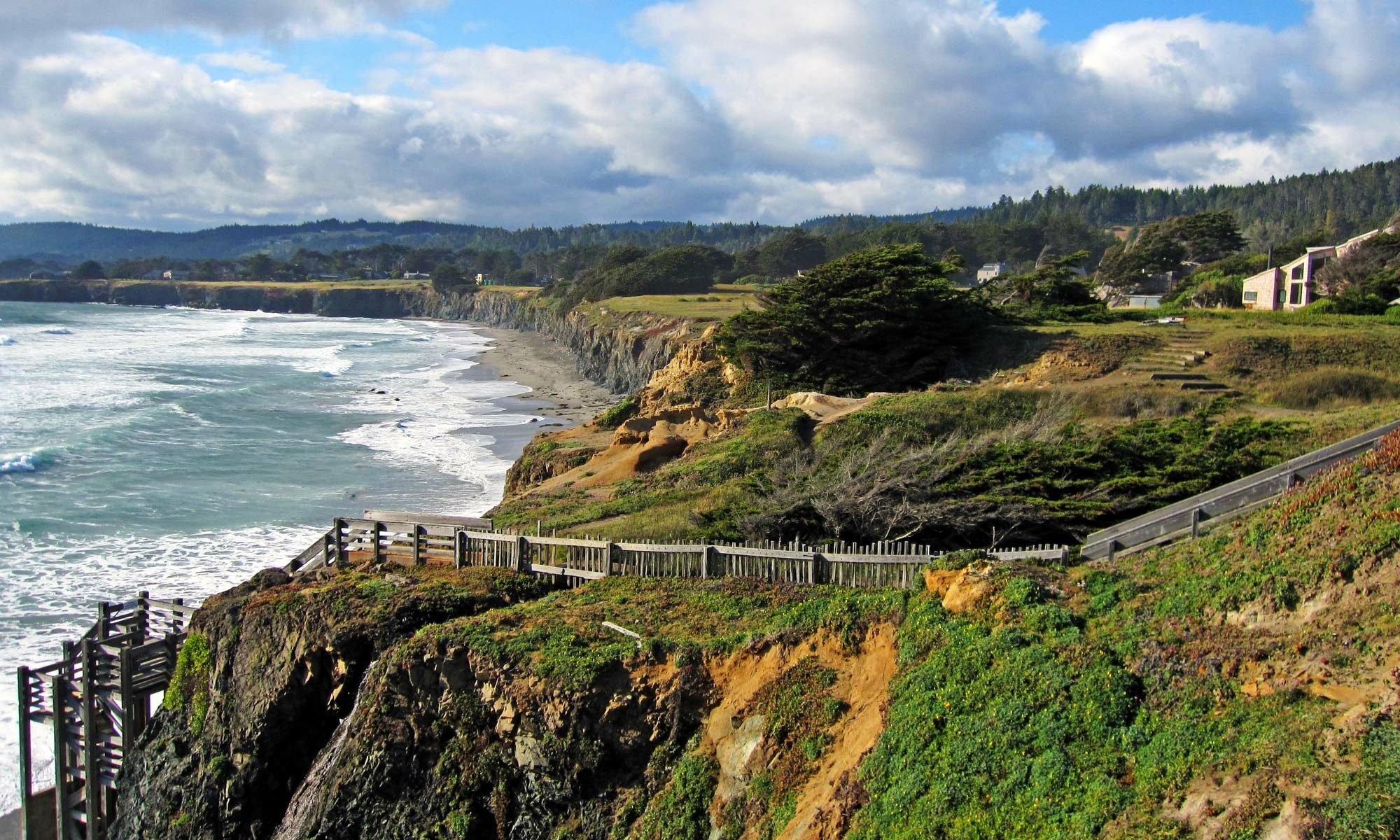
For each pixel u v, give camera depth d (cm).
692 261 12625
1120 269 9406
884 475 2136
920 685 1177
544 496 2930
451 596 1741
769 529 2005
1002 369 3978
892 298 4097
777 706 1286
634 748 1373
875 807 1080
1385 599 988
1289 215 19088
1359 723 848
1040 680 1095
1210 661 1027
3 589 2786
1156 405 3114
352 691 1658
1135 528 1466
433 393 7362
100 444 4775
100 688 1870
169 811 1720
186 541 3284
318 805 1508
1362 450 1376
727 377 4516
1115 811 916
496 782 1425
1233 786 872
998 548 1958
